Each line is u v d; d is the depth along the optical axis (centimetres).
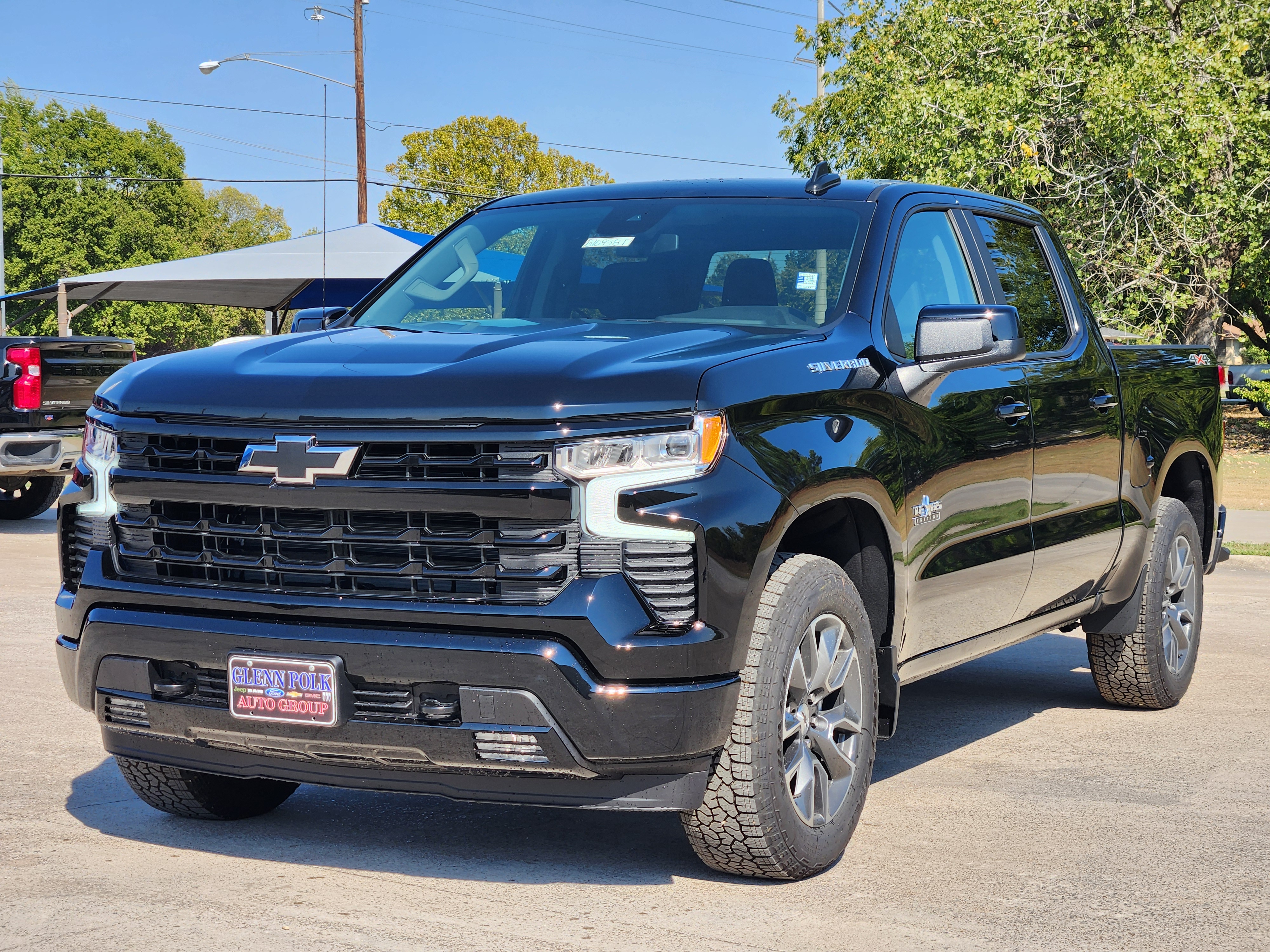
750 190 474
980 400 447
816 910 342
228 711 339
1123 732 560
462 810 436
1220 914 346
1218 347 3738
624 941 317
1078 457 513
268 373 349
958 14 2134
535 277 457
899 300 435
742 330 403
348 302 2264
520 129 6375
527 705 314
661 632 318
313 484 327
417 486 320
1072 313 554
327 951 307
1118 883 369
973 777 484
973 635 459
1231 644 761
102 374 1186
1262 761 511
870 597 402
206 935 317
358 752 330
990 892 359
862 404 385
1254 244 2228
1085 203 2066
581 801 329
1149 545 584
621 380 325
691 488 322
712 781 343
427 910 337
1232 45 2088
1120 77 1970
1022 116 2019
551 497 315
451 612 318
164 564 350
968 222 501
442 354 351
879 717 404
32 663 643
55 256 7125
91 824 409
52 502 1316
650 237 457
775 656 343
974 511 438
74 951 306
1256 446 2398
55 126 7269
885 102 2133
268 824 416
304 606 329
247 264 1978
